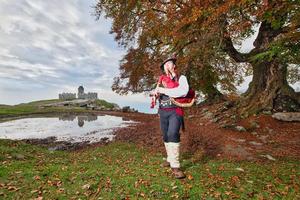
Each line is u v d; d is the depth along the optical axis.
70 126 23.92
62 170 6.61
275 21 10.60
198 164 7.87
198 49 14.35
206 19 12.98
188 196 5.18
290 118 15.93
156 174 6.31
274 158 10.40
